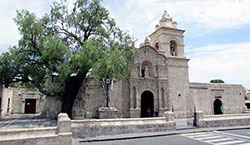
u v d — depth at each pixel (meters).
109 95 23.59
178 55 30.67
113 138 12.84
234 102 34.09
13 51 18.06
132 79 24.97
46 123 17.84
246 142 12.12
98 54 17.86
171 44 31.53
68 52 17.50
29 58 19.02
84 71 18.48
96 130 13.65
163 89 26.67
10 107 30.70
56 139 10.34
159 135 14.32
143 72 27.84
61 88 22.12
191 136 14.23
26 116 26.77
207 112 30.94
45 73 20.62
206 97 31.45
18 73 19.02
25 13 18.23
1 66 18.05
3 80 18.61
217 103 33.62
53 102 23.09
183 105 29.03
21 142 9.59
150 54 27.02
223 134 15.05
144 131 15.15
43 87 22.66
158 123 15.76
